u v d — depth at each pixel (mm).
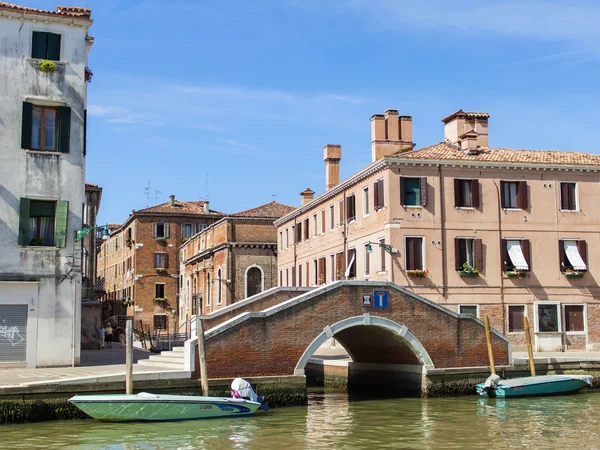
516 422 20000
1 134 24172
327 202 42312
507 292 34562
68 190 24797
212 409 19969
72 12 25672
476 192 34719
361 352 29328
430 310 25406
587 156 37656
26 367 23625
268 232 51312
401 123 38094
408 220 33938
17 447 15781
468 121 38281
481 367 25875
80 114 25266
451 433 18359
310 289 26344
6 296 23750
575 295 35344
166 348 36656
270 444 16828
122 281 69312
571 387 25844
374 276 35344
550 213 35562
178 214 64500
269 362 22531
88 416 18984
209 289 53156
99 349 36750
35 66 24781
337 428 19047
